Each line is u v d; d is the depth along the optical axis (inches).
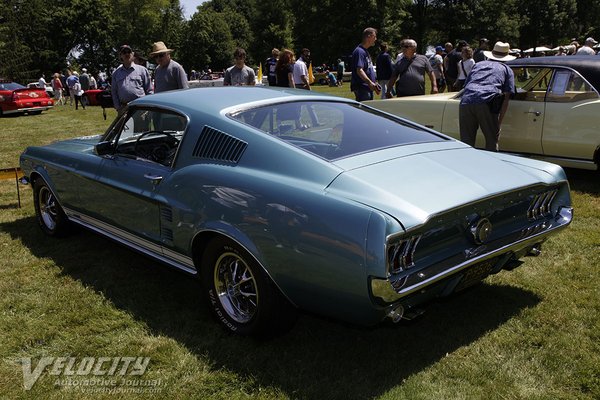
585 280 141.4
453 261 96.6
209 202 112.3
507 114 242.7
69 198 166.7
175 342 116.3
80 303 135.5
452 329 118.5
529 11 2425.0
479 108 221.8
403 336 116.6
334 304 96.0
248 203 104.8
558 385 97.5
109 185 143.6
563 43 2461.9
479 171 111.7
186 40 2933.1
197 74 1663.4
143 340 117.6
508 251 107.3
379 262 86.8
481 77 223.9
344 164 104.2
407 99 268.1
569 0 2439.7
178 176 121.4
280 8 2645.2
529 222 116.3
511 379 99.4
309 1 1988.2
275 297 105.3
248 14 3946.9
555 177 120.2
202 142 120.8
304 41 2086.6
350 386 98.7
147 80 299.1
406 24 2167.8
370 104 281.7
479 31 2137.1
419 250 94.2
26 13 2158.0
